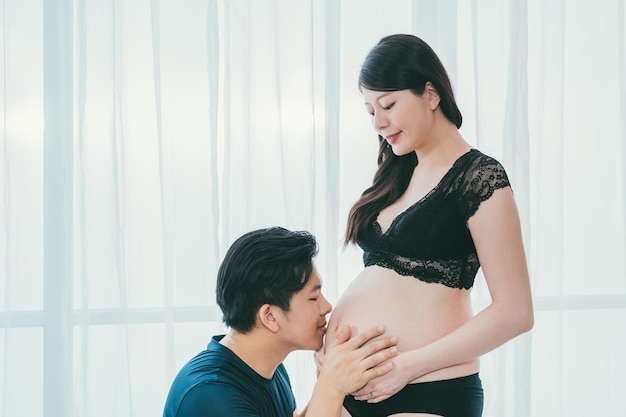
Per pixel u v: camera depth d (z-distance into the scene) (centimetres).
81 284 216
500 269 146
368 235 162
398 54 152
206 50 220
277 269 142
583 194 242
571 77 242
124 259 217
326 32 224
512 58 229
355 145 229
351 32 230
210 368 142
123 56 219
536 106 236
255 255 143
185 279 220
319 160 225
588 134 242
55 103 220
